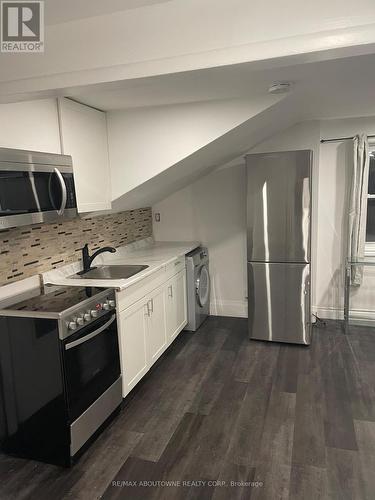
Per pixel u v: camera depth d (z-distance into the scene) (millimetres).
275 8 1390
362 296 4223
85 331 2262
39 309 2146
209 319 4512
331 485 1975
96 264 3443
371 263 3814
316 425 2471
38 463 2219
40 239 2771
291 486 1977
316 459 2166
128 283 2678
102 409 2434
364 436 2350
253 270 3740
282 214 3555
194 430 2459
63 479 2080
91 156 2924
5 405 2254
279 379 3070
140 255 3816
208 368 3291
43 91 1759
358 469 2080
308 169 3414
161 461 2189
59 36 1662
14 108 2154
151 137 3059
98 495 1960
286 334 3732
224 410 2670
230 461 2172
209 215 4492
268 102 2705
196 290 4074
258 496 1918
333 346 3656
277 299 3709
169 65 1541
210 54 1484
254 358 3461
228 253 4496
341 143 4016
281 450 2246
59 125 2541
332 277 4285
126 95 2574
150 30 1542
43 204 2188
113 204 3352
